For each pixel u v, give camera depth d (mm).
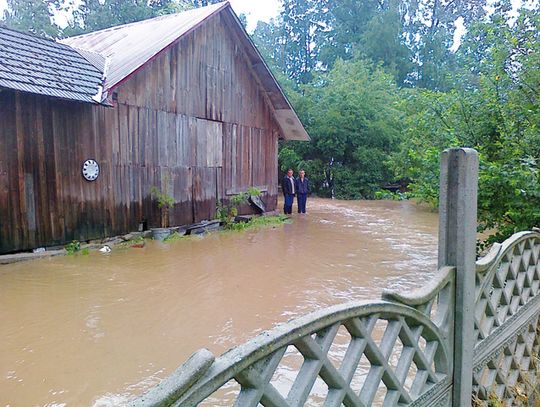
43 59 8555
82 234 8742
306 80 41094
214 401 3184
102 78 9094
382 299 1984
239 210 13227
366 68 26469
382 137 22109
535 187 4582
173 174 10727
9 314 5062
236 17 11883
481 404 2699
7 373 3674
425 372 2240
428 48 36906
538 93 5508
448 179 2420
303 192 15383
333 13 38750
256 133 14023
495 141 6012
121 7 28469
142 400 1028
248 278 6676
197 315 5055
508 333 3111
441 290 2424
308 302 5520
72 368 3764
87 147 8727
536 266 3617
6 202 7562
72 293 5867
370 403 1803
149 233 10047
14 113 7598
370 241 9969
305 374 1515
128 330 4609
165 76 10359
